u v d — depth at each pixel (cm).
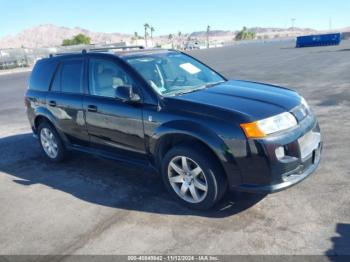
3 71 3888
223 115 361
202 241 340
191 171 394
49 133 599
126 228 375
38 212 430
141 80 428
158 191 457
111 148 483
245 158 350
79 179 521
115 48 548
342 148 546
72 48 5119
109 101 461
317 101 916
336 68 1639
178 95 417
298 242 324
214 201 382
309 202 391
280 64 2144
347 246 312
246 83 490
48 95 565
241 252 318
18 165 612
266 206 391
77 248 348
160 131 398
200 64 537
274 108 374
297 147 361
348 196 397
